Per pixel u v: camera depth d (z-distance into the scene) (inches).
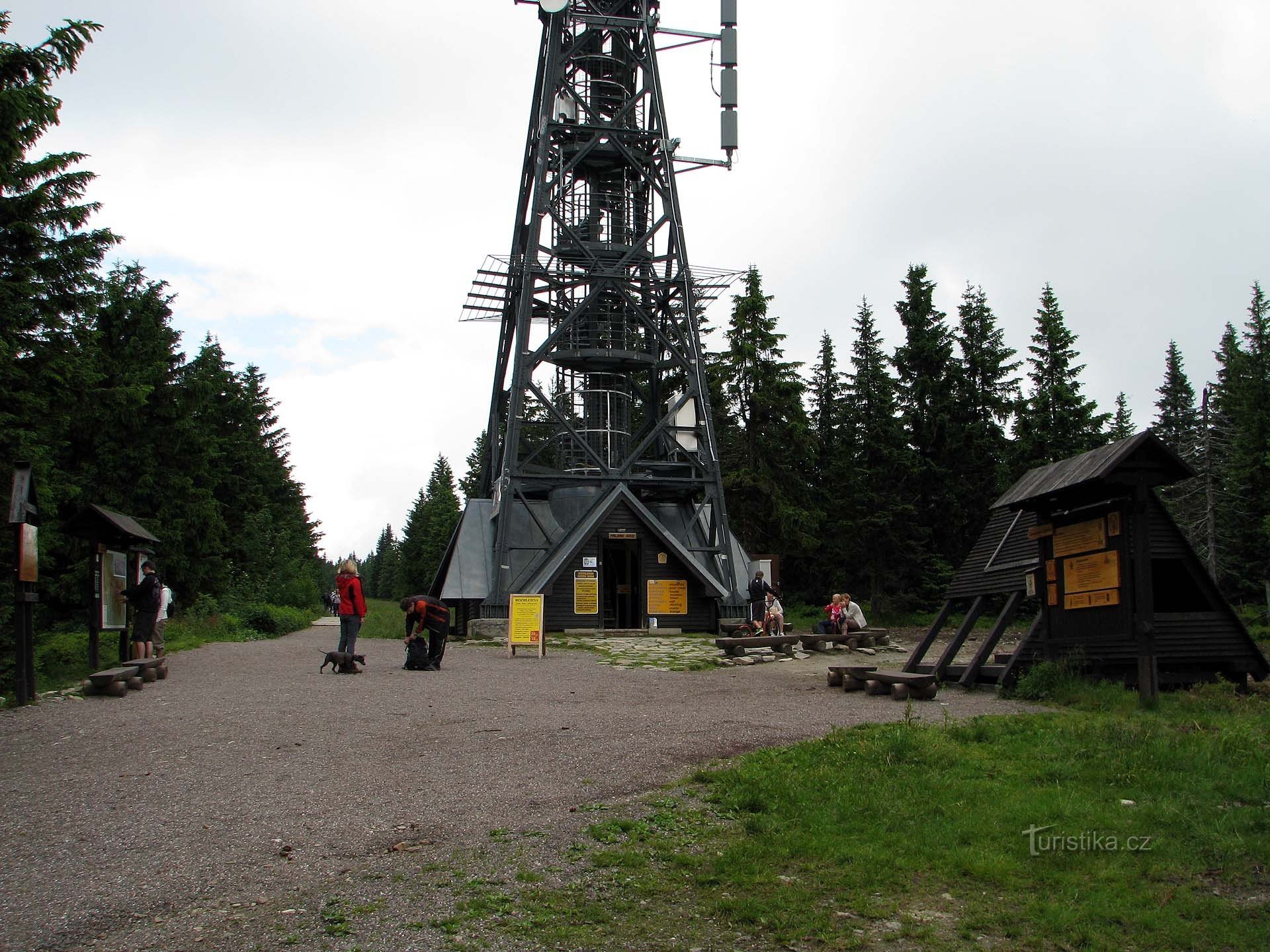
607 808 327.9
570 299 1373.0
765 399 1761.8
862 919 243.6
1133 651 560.4
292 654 939.3
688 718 513.3
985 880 266.2
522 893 254.5
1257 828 301.4
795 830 302.2
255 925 233.5
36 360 933.8
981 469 1845.5
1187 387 2620.6
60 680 781.3
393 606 3179.1
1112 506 561.9
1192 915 244.2
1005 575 676.7
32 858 277.4
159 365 1418.6
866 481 1818.4
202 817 316.2
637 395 1441.9
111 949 219.1
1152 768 364.8
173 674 733.3
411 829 304.5
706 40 1381.6
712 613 1274.6
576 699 590.9
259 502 2203.5
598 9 1380.4
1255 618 1624.0
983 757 395.5
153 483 1393.9
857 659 927.7
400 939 227.3
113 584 729.6
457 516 3326.8
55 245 955.3
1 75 804.0
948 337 1867.6
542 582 1208.8
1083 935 233.8
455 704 561.0
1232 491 1849.2
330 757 405.7
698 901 252.8
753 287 1812.3
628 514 1270.9
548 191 1322.6
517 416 1256.8
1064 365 1811.0
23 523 572.1
